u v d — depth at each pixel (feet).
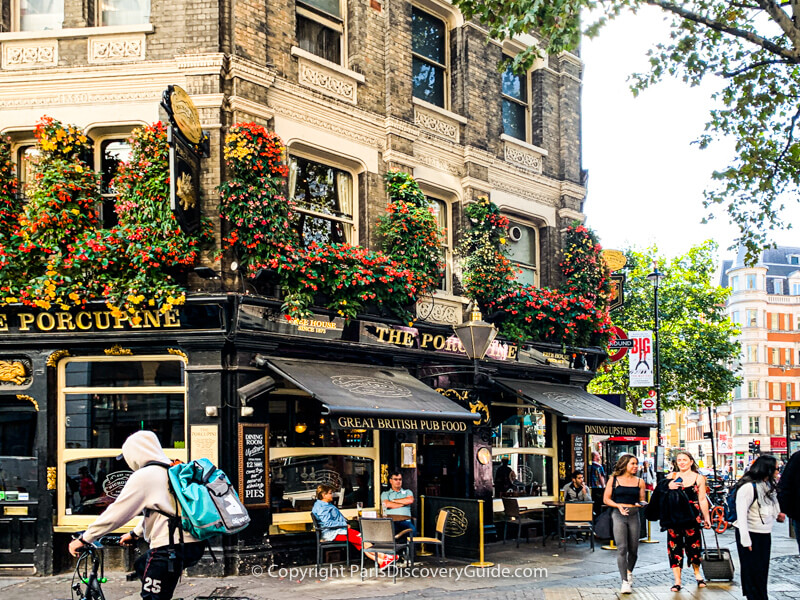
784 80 38.47
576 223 57.52
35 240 36.68
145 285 36.06
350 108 44.37
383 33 47.26
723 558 33.55
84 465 37.91
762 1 29.32
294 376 37.17
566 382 57.41
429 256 45.39
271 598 30.48
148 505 17.16
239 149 37.76
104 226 39.45
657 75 37.01
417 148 48.29
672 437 325.21
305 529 39.86
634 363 73.46
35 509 37.04
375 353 43.50
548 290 53.93
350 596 30.99
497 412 53.26
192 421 36.73
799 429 57.93
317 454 41.27
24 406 38.63
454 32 52.42
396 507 39.63
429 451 50.39
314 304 40.34
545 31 32.30
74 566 37.14
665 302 103.24
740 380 107.04
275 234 38.37
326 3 45.47
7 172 38.34
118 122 38.96
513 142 54.29
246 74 39.17
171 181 34.22
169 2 39.42
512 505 46.37
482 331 44.52
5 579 35.42
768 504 27.40
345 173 45.42
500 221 50.72
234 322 36.70
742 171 38.73
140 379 38.34
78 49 39.47
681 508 32.07
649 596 30.73
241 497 36.47
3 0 40.09
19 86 39.22
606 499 32.12
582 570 37.86
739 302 273.13
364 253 42.06
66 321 37.11
